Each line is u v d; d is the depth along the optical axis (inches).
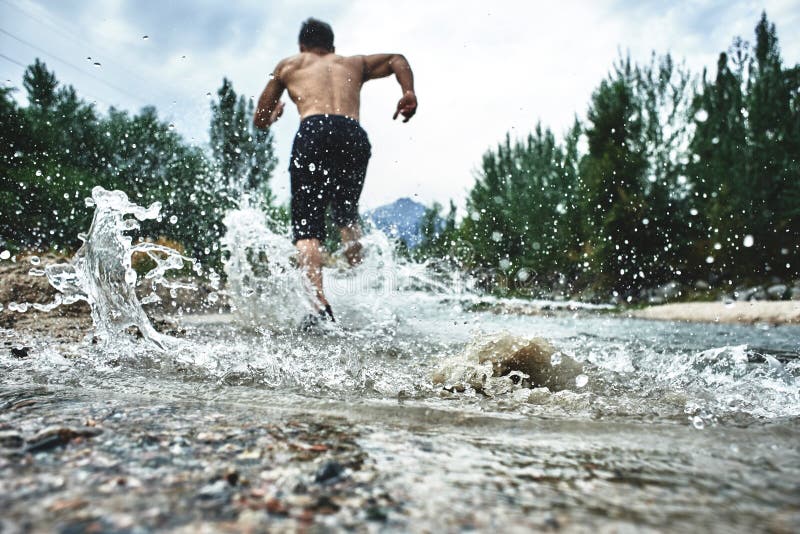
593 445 36.3
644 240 438.6
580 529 21.8
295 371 63.6
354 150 148.6
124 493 24.9
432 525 22.1
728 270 383.6
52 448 32.0
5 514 22.2
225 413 43.0
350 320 126.6
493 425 41.8
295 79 153.9
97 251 83.9
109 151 550.3
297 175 140.4
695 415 46.5
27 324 107.7
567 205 544.1
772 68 399.9
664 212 439.8
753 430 40.8
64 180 460.1
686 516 23.4
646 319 241.1
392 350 84.3
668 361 81.0
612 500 25.5
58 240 404.5
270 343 86.8
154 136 469.1
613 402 51.8
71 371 60.6
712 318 234.5
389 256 157.6
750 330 161.9
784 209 372.8
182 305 172.7
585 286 477.1
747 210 384.5
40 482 26.2
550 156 611.8
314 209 136.7
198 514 22.7
